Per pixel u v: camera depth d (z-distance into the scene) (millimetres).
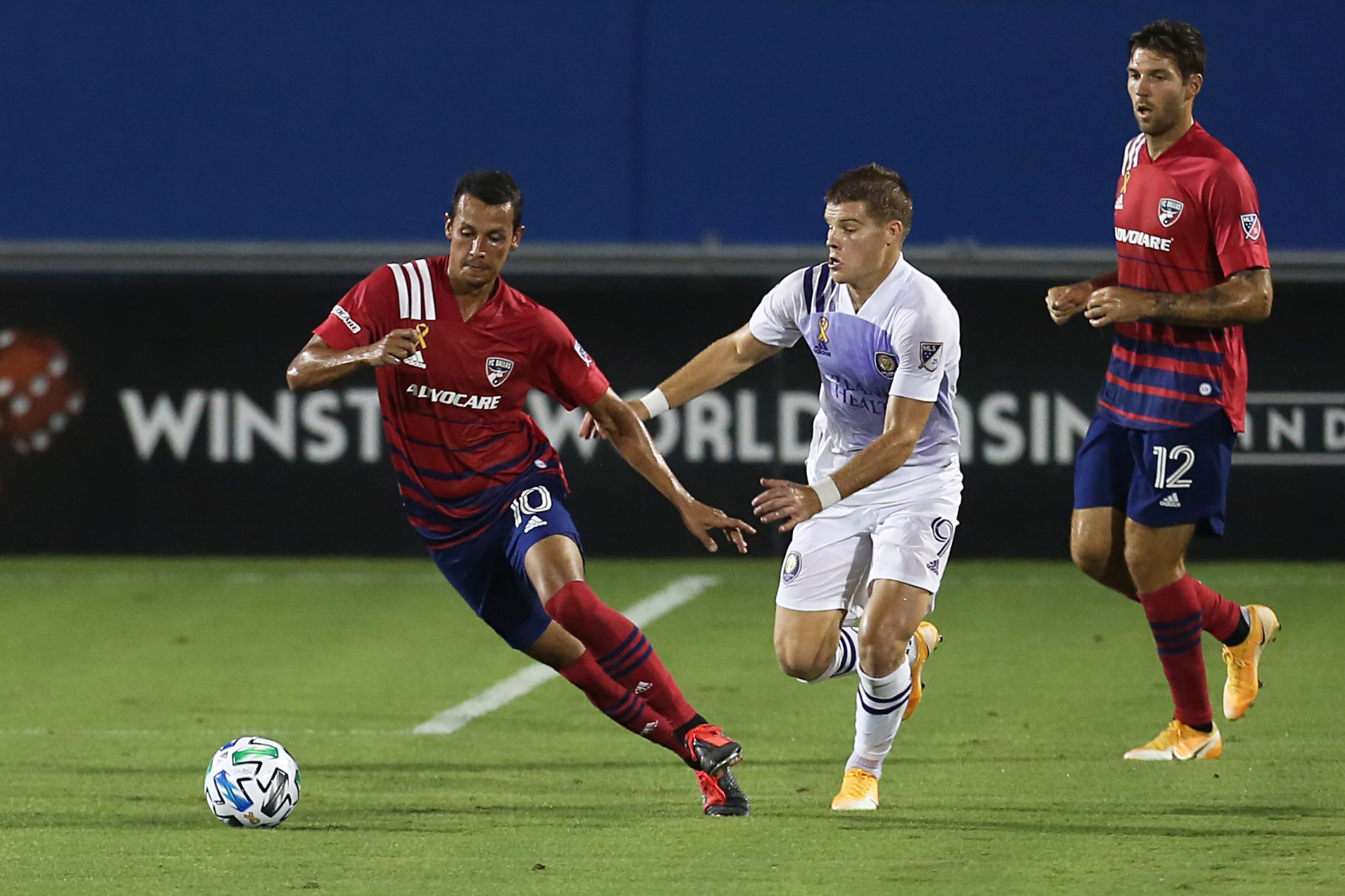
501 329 19078
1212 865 16156
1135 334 21844
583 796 20109
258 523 41156
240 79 54844
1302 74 53031
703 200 54156
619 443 19766
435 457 19406
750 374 40312
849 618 21906
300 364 18562
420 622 34375
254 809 18141
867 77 54094
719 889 15414
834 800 19500
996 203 53469
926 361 19000
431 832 18016
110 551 41219
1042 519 40281
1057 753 22484
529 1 54781
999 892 15258
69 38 54969
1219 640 22734
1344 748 22484
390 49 54781
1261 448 39750
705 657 30453
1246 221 20875
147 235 54656
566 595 18609
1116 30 53625
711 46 54438
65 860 16719
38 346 40969
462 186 18625
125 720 25406
